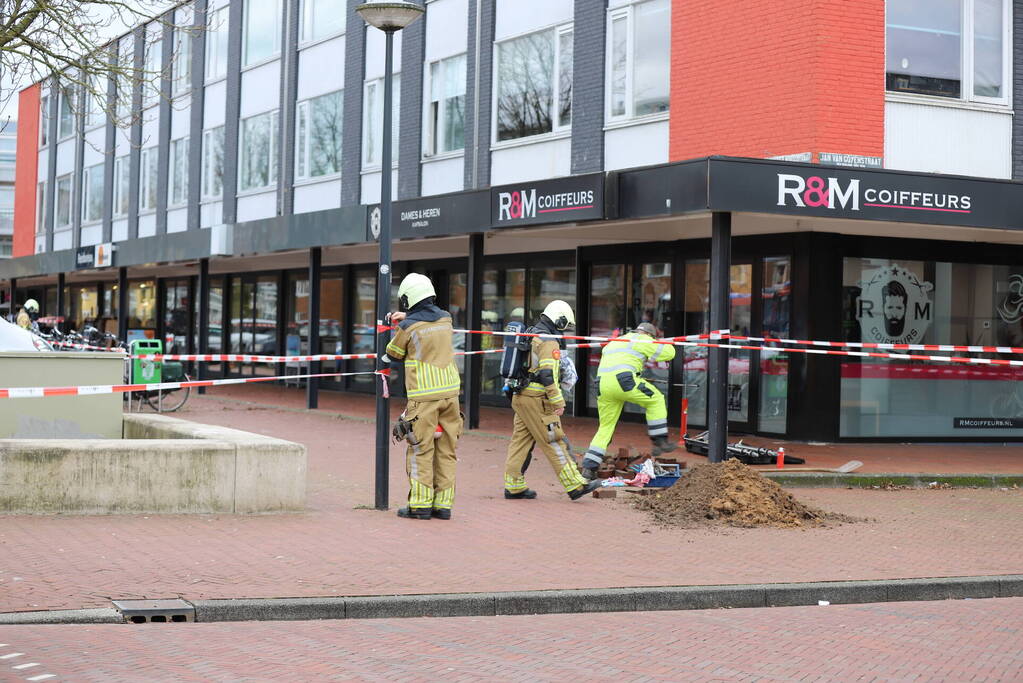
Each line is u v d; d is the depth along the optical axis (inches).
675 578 313.9
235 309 1258.0
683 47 593.9
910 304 636.1
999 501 473.7
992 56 584.4
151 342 788.0
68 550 313.6
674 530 383.9
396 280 985.5
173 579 287.0
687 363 687.1
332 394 1033.5
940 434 641.6
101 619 255.3
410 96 813.9
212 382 386.6
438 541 350.6
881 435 628.4
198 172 1103.0
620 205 552.4
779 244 624.4
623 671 233.5
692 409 682.2
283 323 1155.3
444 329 389.4
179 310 1369.3
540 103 700.0
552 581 304.3
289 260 1040.2
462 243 782.5
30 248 1533.0
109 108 592.1
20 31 526.0
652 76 620.7
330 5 916.0
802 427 615.8
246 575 295.1
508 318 862.5
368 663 232.5
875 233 611.5
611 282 756.0
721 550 354.9
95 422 471.8
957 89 572.1
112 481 368.2
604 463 481.1
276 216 897.5
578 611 291.3
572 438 631.2
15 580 279.0
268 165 990.4
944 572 335.9
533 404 427.8
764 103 549.0
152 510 372.8
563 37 682.8
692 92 587.8
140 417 475.8
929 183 521.0
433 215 694.5
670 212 516.7
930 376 639.8
